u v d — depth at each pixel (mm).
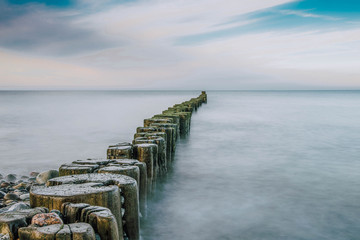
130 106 39688
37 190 2965
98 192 2891
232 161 9164
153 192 5617
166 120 9289
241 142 12383
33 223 2307
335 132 15461
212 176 7566
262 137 13750
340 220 5133
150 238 4512
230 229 4797
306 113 26625
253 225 4938
